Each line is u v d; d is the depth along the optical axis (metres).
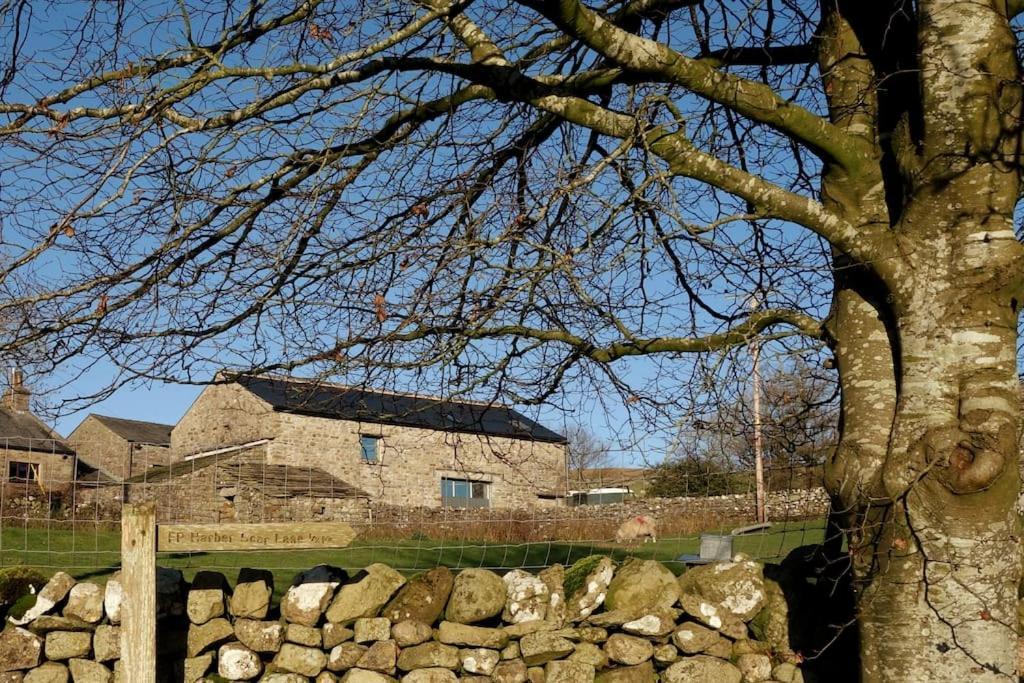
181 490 19.84
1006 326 5.18
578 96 6.36
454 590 6.31
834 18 6.04
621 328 6.25
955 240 5.22
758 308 6.52
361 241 6.56
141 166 6.10
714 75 5.50
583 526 9.98
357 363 6.03
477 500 27.03
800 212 5.41
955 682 4.91
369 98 6.23
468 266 6.50
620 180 6.62
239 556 12.82
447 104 6.46
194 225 6.18
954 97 5.21
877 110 5.80
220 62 5.82
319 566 6.46
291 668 6.04
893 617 5.06
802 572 6.44
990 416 5.00
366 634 6.07
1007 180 5.23
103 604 6.03
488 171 7.07
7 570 6.14
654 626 6.15
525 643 6.11
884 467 5.19
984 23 5.26
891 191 5.70
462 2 5.66
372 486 27.36
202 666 6.04
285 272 6.48
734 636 6.23
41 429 27.88
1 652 5.84
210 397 28.27
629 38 5.38
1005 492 5.01
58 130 5.39
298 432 26.75
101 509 14.87
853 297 5.62
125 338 6.14
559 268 5.79
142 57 5.99
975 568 4.95
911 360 5.24
